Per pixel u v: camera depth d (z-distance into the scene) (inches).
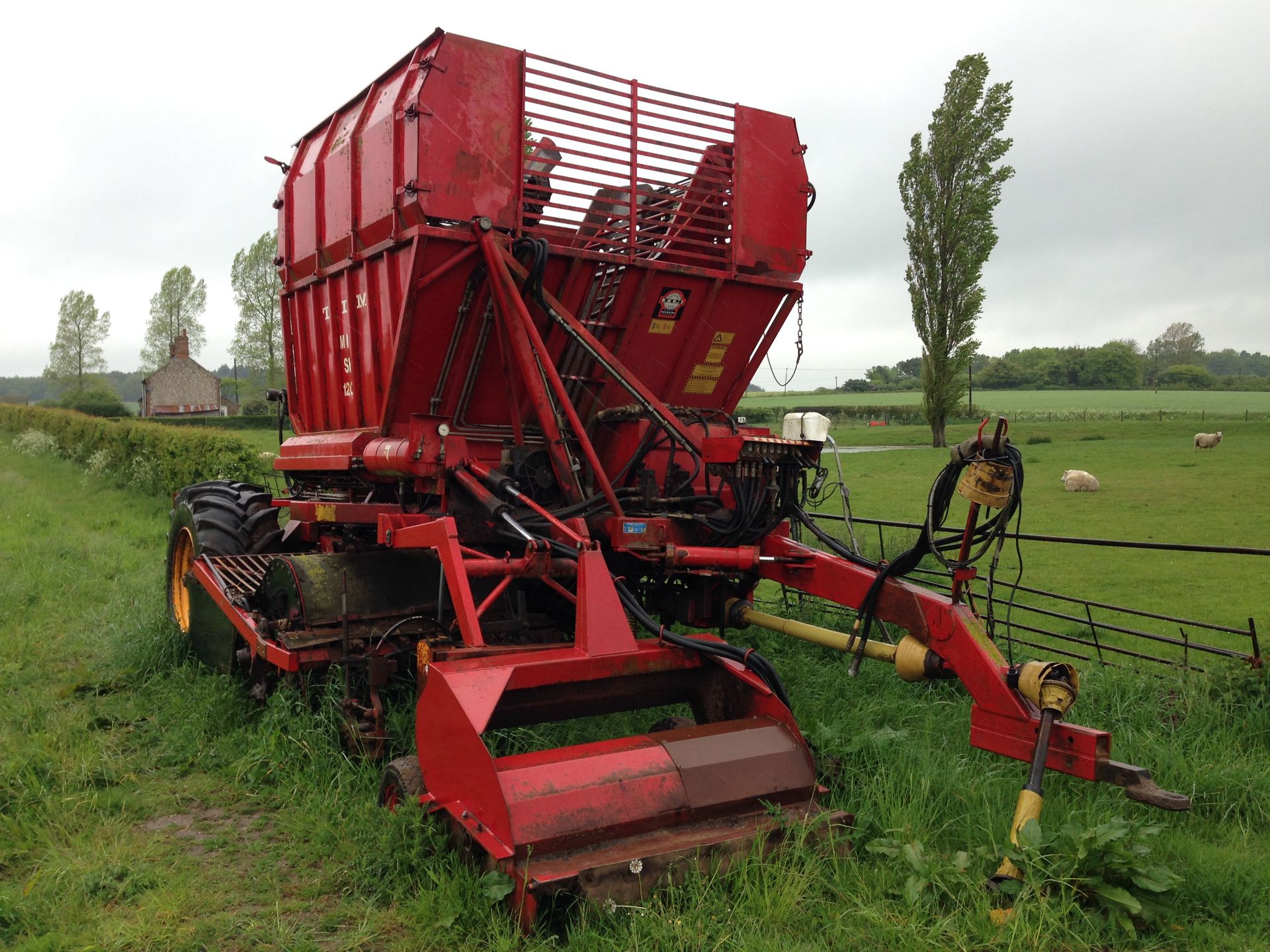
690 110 228.7
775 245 242.1
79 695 248.4
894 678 253.8
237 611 232.4
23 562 428.1
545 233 214.4
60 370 3257.9
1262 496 812.0
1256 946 132.8
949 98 1676.9
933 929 129.6
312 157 267.7
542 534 200.7
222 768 203.0
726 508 219.6
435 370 218.2
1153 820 172.2
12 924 137.3
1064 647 339.0
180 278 3004.4
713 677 188.2
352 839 161.6
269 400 314.0
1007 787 179.6
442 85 199.5
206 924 137.9
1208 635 347.9
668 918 129.7
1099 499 824.3
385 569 221.0
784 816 153.3
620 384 229.3
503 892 130.3
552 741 200.5
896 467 1224.2
